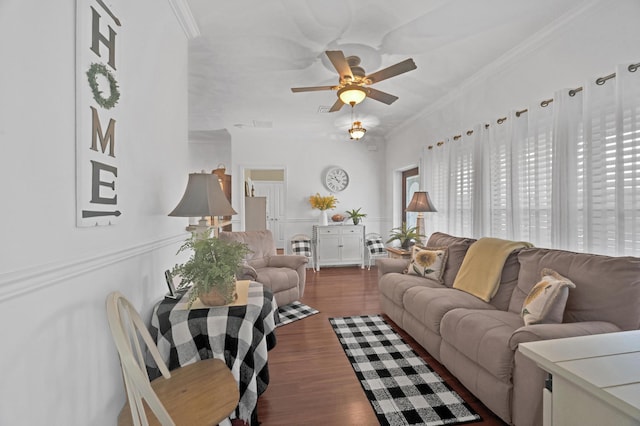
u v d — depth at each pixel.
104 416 1.14
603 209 1.95
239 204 5.43
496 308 2.30
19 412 0.75
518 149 2.62
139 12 1.47
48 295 0.86
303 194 5.71
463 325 1.91
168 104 1.88
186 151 2.24
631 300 1.55
